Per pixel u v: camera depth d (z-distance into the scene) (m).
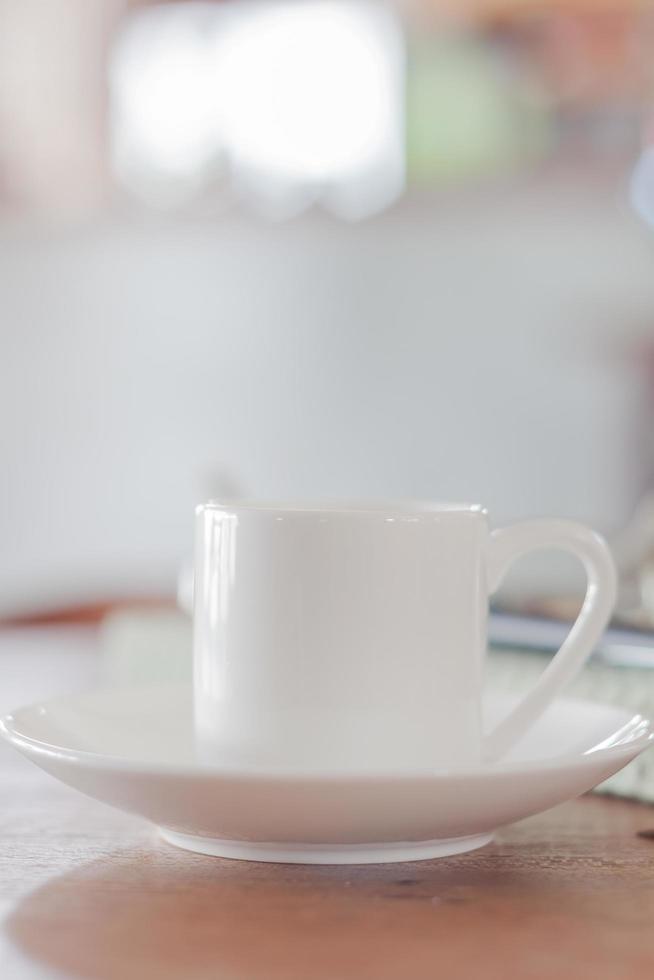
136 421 4.32
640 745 0.47
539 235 3.92
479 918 0.41
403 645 0.48
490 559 0.51
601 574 0.52
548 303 3.95
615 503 3.92
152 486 4.32
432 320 4.07
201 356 4.25
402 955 0.37
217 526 0.50
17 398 4.37
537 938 0.39
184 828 0.46
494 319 4.02
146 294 4.26
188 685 0.63
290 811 0.42
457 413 4.10
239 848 0.47
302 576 0.48
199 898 0.43
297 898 0.43
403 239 4.05
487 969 0.36
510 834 0.52
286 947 0.38
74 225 4.25
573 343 3.94
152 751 0.53
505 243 3.96
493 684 0.65
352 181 4.04
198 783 0.42
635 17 3.57
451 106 3.87
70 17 4.07
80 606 1.56
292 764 0.48
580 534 0.52
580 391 3.98
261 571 0.48
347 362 4.16
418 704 0.48
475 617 0.50
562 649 0.52
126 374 4.31
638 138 3.72
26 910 0.41
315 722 0.48
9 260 4.31
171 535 4.30
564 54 3.67
